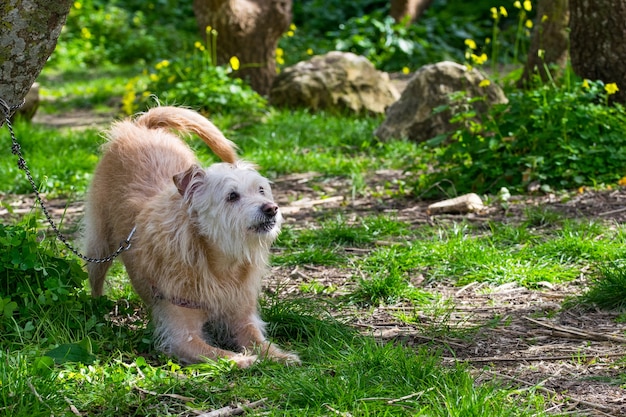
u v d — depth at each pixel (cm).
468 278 654
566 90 956
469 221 805
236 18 1509
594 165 894
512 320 569
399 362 464
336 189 970
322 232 778
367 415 407
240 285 529
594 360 490
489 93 1138
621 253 666
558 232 740
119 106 1644
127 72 2164
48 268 543
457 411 405
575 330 538
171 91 1384
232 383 463
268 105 1458
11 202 951
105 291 639
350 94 1393
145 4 2703
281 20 1547
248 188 509
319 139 1204
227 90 1377
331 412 422
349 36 2125
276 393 442
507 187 891
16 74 495
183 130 634
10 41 482
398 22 2136
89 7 2542
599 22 992
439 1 2380
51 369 453
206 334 547
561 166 891
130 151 597
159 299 529
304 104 1391
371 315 594
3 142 1159
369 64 1426
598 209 806
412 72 1972
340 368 469
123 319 583
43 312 521
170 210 516
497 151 930
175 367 485
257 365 483
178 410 432
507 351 514
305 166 1066
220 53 1544
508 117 942
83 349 486
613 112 957
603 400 435
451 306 602
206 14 1521
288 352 518
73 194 973
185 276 512
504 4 2327
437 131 1127
